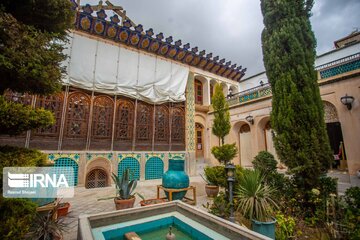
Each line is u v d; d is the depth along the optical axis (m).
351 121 7.16
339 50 11.27
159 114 10.93
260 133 10.91
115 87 9.41
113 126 9.16
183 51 12.21
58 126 7.84
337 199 3.71
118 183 4.93
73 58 8.46
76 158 7.96
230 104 12.99
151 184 8.70
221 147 6.39
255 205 3.46
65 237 3.48
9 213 2.09
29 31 2.36
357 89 7.13
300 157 4.39
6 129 2.27
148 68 10.73
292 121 4.62
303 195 4.31
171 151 10.89
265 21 5.77
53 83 2.63
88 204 5.69
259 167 5.34
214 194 6.11
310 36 5.25
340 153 9.57
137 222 3.09
